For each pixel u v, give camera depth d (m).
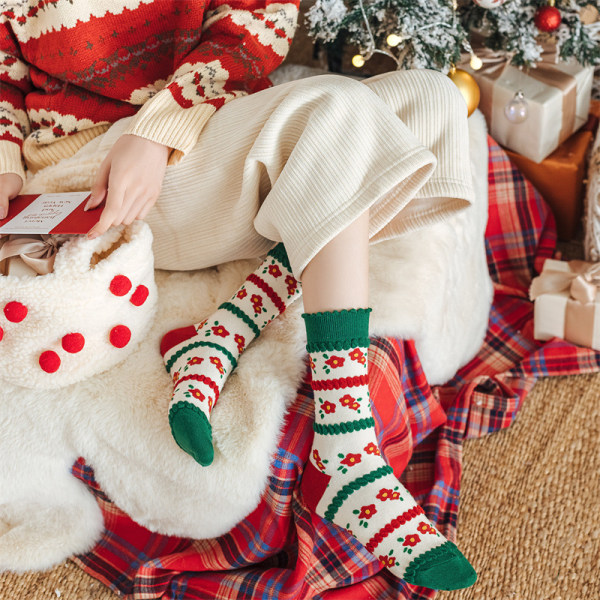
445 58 1.28
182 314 1.13
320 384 0.90
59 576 1.08
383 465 0.90
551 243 1.48
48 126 1.21
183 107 1.06
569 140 1.49
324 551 0.99
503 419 1.23
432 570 0.85
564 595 1.02
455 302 1.23
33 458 1.04
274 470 0.95
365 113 0.91
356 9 1.29
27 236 1.00
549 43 1.44
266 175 1.02
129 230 1.02
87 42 1.12
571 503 1.13
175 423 0.92
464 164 1.00
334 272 0.89
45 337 0.97
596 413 1.25
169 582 1.03
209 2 1.18
